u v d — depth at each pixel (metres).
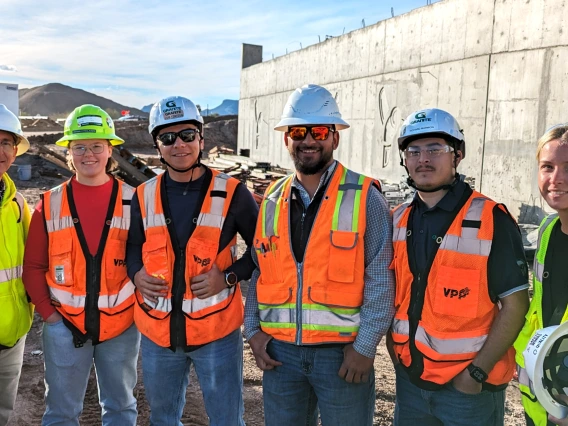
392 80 14.17
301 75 20.34
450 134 2.32
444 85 12.10
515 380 4.35
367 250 2.49
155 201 2.79
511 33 10.16
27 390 4.03
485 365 2.21
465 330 2.25
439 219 2.34
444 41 12.05
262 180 12.54
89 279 2.86
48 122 40.44
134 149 34.44
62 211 2.88
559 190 2.02
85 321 2.83
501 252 2.22
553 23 9.24
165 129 2.69
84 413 3.69
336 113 2.55
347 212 2.47
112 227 2.90
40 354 4.71
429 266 2.32
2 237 2.84
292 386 2.61
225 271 2.76
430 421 2.43
